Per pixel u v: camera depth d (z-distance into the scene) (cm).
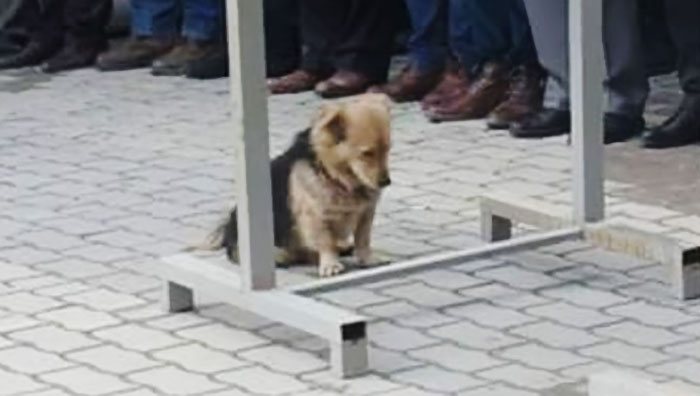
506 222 1112
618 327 955
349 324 890
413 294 1023
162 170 1345
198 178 1316
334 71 1566
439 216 1181
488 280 1042
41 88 1673
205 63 1661
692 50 1305
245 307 950
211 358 932
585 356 914
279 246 1059
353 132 1011
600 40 1046
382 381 888
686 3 1297
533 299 1006
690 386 848
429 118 1440
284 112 1500
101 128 1498
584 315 977
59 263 1118
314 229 1034
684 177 1241
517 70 1412
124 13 1825
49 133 1489
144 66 1728
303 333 960
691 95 1314
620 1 1319
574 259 1071
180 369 918
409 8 1491
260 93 930
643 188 1219
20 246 1161
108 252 1137
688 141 1315
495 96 1430
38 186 1318
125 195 1278
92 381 907
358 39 1533
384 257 1084
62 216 1230
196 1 1656
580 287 1023
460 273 1057
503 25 1415
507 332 955
